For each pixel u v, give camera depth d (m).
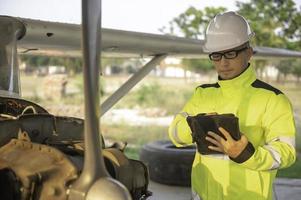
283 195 5.48
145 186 1.95
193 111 2.55
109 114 13.66
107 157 1.83
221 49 2.28
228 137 2.03
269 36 13.86
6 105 2.18
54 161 1.65
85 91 1.57
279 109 2.24
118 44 4.39
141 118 13.61
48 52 4.66
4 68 2.67
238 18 2.33
